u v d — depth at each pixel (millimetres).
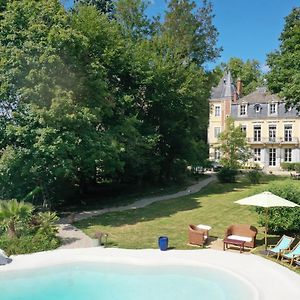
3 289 11898
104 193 31531
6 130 18219
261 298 10641
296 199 16578
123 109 27094
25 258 14133
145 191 32875
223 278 12406
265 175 47438
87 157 20734
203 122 37875
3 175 19438
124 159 27562
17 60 18453
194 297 11141
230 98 61750
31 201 22125
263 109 59125
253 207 17922
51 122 18281
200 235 15664
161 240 14977
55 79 19516
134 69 29047
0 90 18453
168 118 33750
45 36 19406
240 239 15180
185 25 36219
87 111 19703
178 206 25141
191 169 45625
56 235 17156
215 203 25953
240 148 46125
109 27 26875
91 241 16062
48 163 19594
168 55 32375
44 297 11391
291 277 12172
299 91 24938
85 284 12211
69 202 27000
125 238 16906
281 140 57625
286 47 28297
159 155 35250
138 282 12305
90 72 21781
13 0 20656
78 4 29391
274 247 14711
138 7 34375
